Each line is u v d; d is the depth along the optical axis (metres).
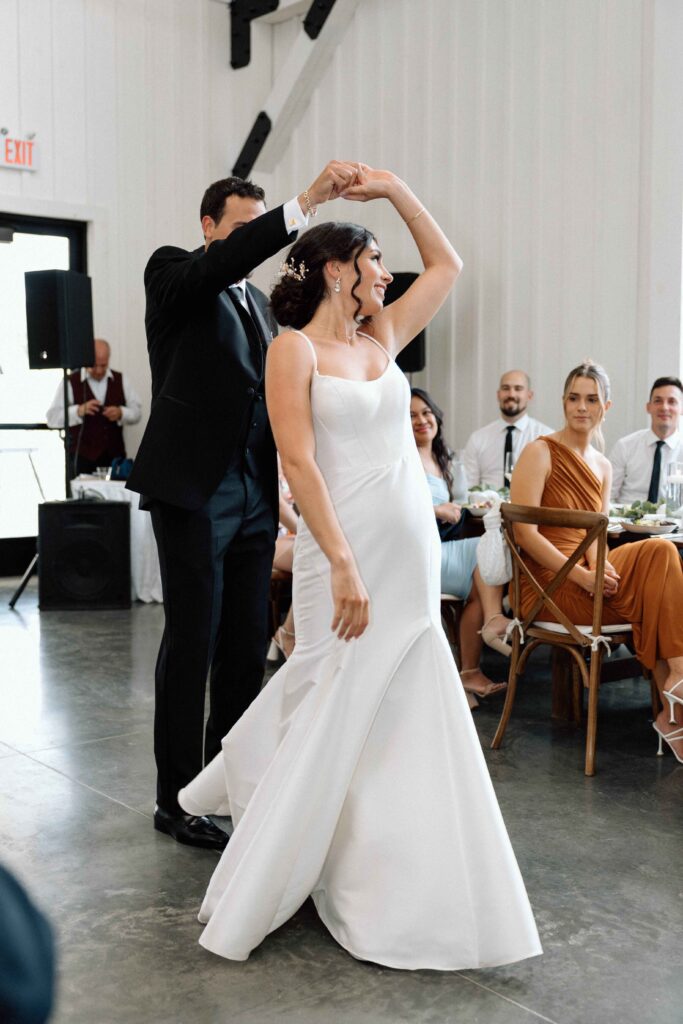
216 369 2.92
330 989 2.24
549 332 7.29
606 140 6.86
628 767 3.80
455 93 7.78
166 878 2.80
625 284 6.82
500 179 7.52
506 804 3.40
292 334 2.37
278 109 8.99
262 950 2.41
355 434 2.36
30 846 3.01
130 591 7.02
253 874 2.28
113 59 8.64
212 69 9.20
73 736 4.11
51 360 7.37
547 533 4.05
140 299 8.94
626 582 3.83
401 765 2.34
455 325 7.90
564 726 4.34
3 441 8.43
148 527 7.16
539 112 7.23
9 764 3.76
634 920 2.58
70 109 8.45
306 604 2.42
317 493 2.27
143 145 8.85
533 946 2.27
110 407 8.30
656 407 5.94
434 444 4.89
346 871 2.38
